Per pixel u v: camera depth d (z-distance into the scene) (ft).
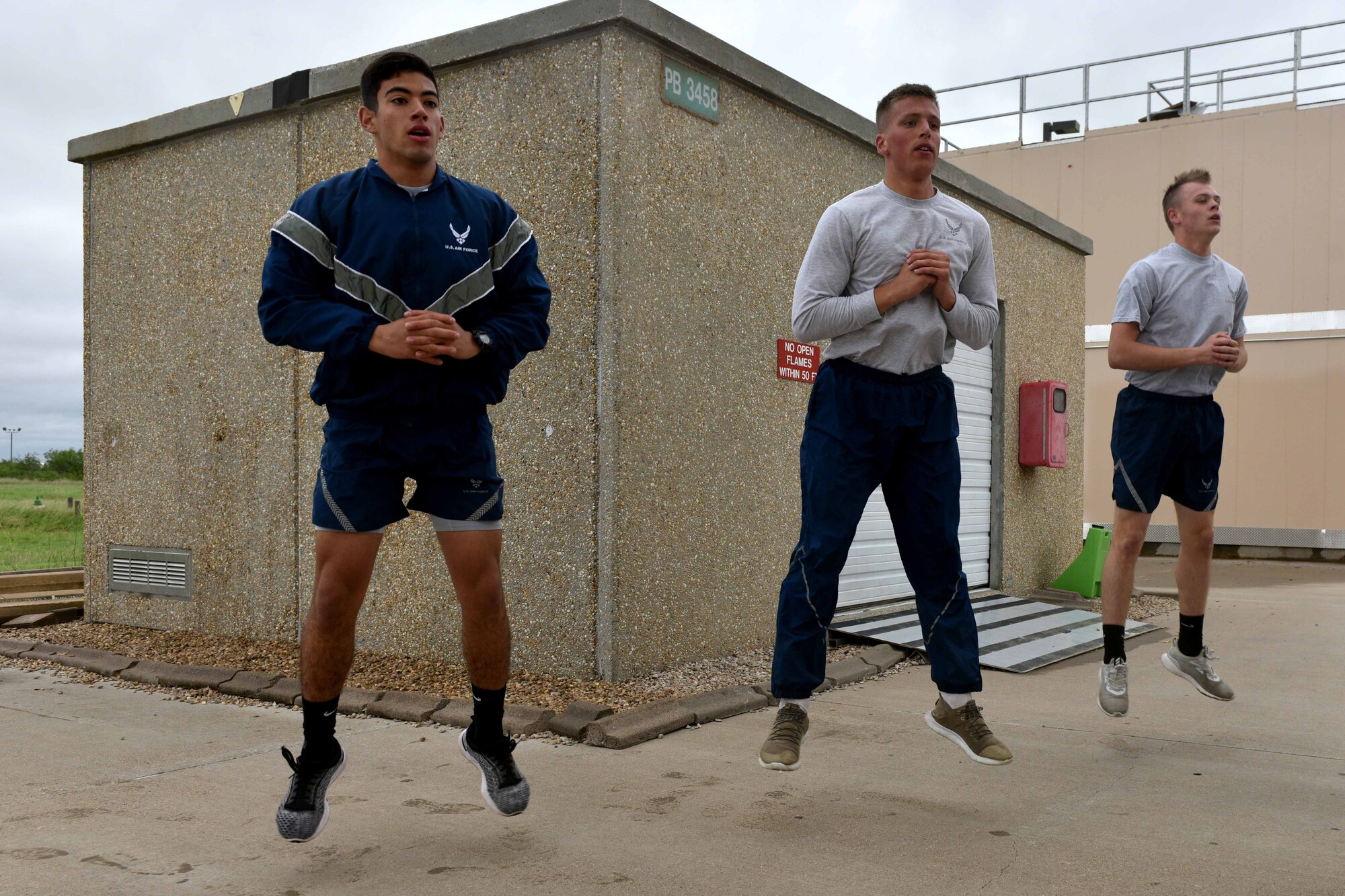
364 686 13.25
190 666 14.46
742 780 9.36
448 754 10.28
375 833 7.88
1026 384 25.57
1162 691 13.74
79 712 12.43
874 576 20.18
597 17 12.99
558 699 12.21
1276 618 21.35
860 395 8.84
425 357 6.94
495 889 6.80
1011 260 25.14
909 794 8.96
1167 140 43.88
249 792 9.01
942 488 8.94
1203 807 8.60
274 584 16.46
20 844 7.66
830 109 17.21
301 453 16.07
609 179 13.00
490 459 7.75
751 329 15.69
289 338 7.21
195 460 17.46
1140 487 11.20
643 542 13.46
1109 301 45.11
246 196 16.80
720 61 14.64
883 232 8.99
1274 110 41.83
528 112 13.70
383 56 7.50
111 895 6.68
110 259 18.69
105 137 18.43
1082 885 6.87
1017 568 25.62
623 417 13.12
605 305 13.00
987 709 12.62
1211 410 11.24
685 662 14.25
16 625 18.70
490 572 7.70
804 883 6.89
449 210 7.56
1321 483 40.81
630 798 8.80
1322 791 9.08
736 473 15.38
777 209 16.28
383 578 15.11
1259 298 42.06
